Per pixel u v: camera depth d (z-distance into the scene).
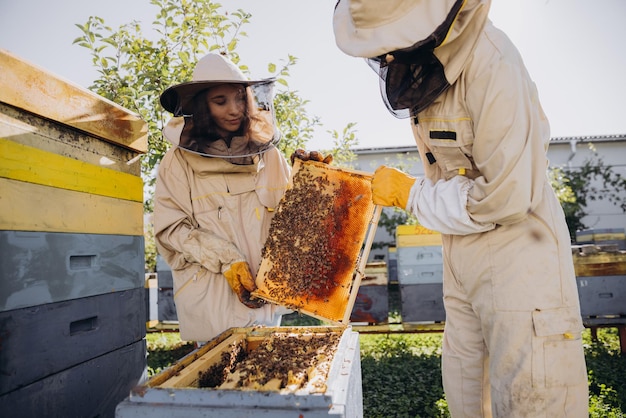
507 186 1.65
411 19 1.58
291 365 1.43
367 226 2.19
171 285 5.64
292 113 4.30
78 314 1.71
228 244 2.35
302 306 2.18
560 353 1.75
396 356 4.99
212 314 2.41
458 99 1.80
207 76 2.36
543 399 1.74
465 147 1.84
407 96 1.77
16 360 1.42
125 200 2.05
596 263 4.88
